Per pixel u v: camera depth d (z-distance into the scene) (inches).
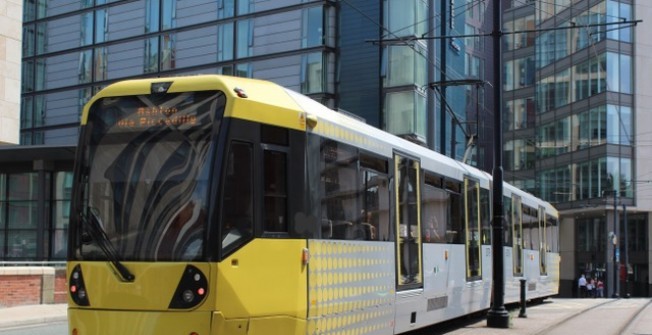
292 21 1646.2
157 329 279.6
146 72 1875.0
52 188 1530.5
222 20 1753.2
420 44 1518.2
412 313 452.4
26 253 1546.5
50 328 632.4
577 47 2285.9
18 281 782.5
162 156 296.5
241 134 296.2
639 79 2172.7
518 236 797.2
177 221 285.9
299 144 323.0
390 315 417.1
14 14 1045.2
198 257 279.6
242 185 293.6
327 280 340.2
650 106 2178.9
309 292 322.3
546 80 2469.2
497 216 610.5
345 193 365.4
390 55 1529.3
